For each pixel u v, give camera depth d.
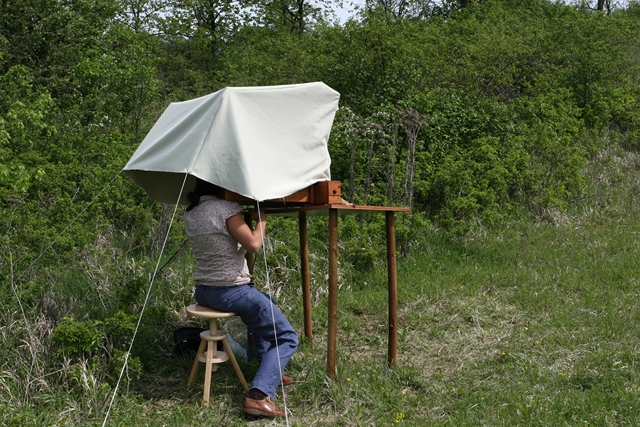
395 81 10.74
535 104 12.43
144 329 4.50
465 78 12.08
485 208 8.64
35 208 7.17
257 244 3.95
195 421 3.85
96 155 8.88
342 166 9.12
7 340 4.27
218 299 4.00
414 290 6.31
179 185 4.79
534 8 19.44
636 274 6.64
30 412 3.75
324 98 4.32
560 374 4.43
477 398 4.14
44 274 5.74
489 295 6.19
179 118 4.29
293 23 22.72
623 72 15.55
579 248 7.78
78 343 4.12
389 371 4.52
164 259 6.75
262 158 3.88
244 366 4.61
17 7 12.59
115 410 3.88
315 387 4.23
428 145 9.74
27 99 9.68
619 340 5.02
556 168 10.09
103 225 7.14
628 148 12.88
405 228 7.30
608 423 3.77
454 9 21.95
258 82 12.99
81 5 13.52
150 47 15.51
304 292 5.04
